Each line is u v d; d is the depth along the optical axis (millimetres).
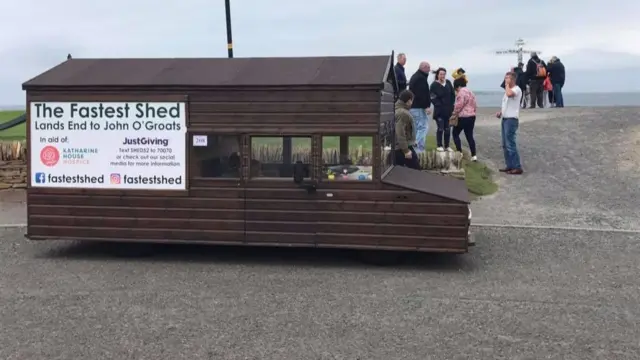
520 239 10547
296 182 9016
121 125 9375
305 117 9000
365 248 8977
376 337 6367
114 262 9359
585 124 19500
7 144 13859
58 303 7414
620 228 11242
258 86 9047
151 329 6574
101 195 9453
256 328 6602
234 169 9195
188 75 9555
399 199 8883
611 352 6031
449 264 9188
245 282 8297
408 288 8031
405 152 11383
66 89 9445
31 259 9508
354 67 9508
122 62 10328
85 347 6113
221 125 9172
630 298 7648
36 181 9586
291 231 9102
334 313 7062
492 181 14438
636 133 17938
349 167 8992
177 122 9258
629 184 14039
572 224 11477
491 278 8492
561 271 8805
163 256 9719
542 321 6852
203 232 9273
